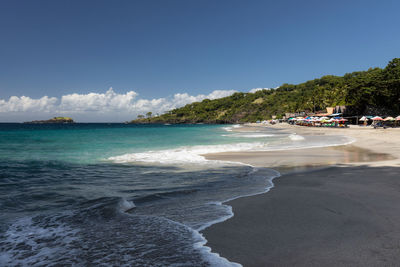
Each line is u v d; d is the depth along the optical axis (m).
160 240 2.87
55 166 9.40
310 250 2.57
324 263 2.30
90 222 3.57
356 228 3.13
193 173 7.88
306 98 136.62
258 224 3.34
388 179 6.19
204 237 2.94
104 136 33.81
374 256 2.41
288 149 15.32
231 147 17.00
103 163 10.15
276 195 4.90
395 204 4.13
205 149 15.88
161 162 10.36
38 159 11.39
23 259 2.54
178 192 5.34
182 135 36.22
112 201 4.59
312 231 3.07
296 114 129.62
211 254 2.50
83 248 2.74
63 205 4.57
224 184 6.17
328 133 35.09
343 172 7.39
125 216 3.78
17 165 9.62
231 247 2.66
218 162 10.27
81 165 9.62
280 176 7.09
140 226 3.35
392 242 2.71
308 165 9.17
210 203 4.44
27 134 40.19
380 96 63.19
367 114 65.38
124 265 2.33
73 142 22.95
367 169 7.78
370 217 3.53
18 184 6.39
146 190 5.71
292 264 2.30
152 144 20.34
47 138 29.20
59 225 3.49
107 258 2.49
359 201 4.34
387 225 3.21
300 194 4.93
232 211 3.94
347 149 14.87
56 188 5.95
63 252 2.67
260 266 2.26
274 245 2.70
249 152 13.96
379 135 25.06
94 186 6.17
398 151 13.19
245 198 4.72
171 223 3.45
